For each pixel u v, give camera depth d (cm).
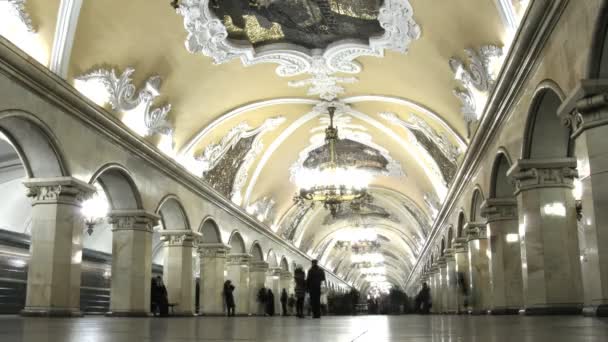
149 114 1396
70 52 1058
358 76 1667
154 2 1143
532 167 929
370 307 3941
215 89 1580
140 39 1217
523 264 947
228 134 1841
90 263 2012
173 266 1659
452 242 2086
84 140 1141
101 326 628
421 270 4181
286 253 3219
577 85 647
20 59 913
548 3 738
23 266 1689
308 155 2434
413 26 1257
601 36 620
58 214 1062
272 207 2711
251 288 2564
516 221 1255
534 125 916
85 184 1109
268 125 1980
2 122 973
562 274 893
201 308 1930
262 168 2269
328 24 1374
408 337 376
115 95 1231
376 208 3491
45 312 1022
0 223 1681
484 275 1552
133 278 1348
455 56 1259
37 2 962
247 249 2353
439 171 2083
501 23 1009
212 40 1352
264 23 1369
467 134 1527
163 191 1520
